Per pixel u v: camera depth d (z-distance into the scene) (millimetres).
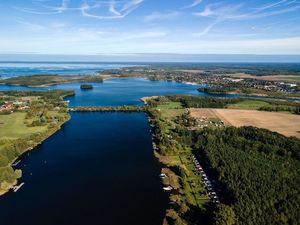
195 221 124500
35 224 127875
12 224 127938
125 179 169375
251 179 141875
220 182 149125
